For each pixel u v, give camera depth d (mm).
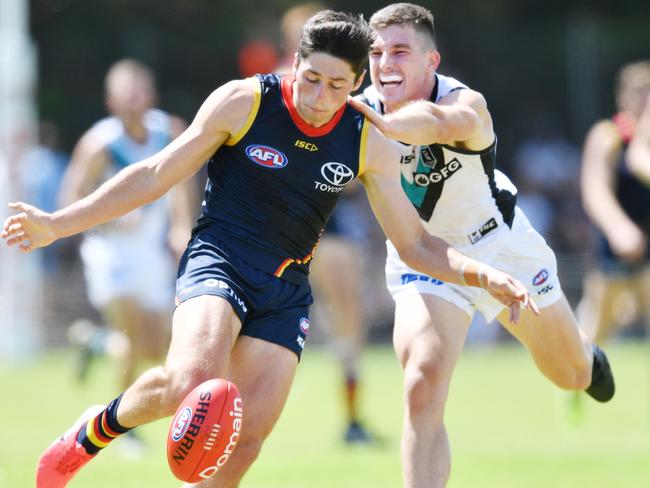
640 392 39844
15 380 44156
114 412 16859
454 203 19734
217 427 15258
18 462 25656
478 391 41000
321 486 23250
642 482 23453
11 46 53438
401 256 17812
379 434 31703
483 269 16969
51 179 55125
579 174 63750
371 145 17359
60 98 64062
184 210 32531
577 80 65062
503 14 77938
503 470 25078
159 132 32344
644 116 34219
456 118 17875
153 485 23219
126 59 64375
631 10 77688
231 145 17172
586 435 30844
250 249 17172
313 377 46656
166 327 32125
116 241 31219
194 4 73312
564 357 21297
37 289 55344
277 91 17141
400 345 18969
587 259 61094
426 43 18875
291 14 30203
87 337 38188
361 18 16766
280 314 17266
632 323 60219
